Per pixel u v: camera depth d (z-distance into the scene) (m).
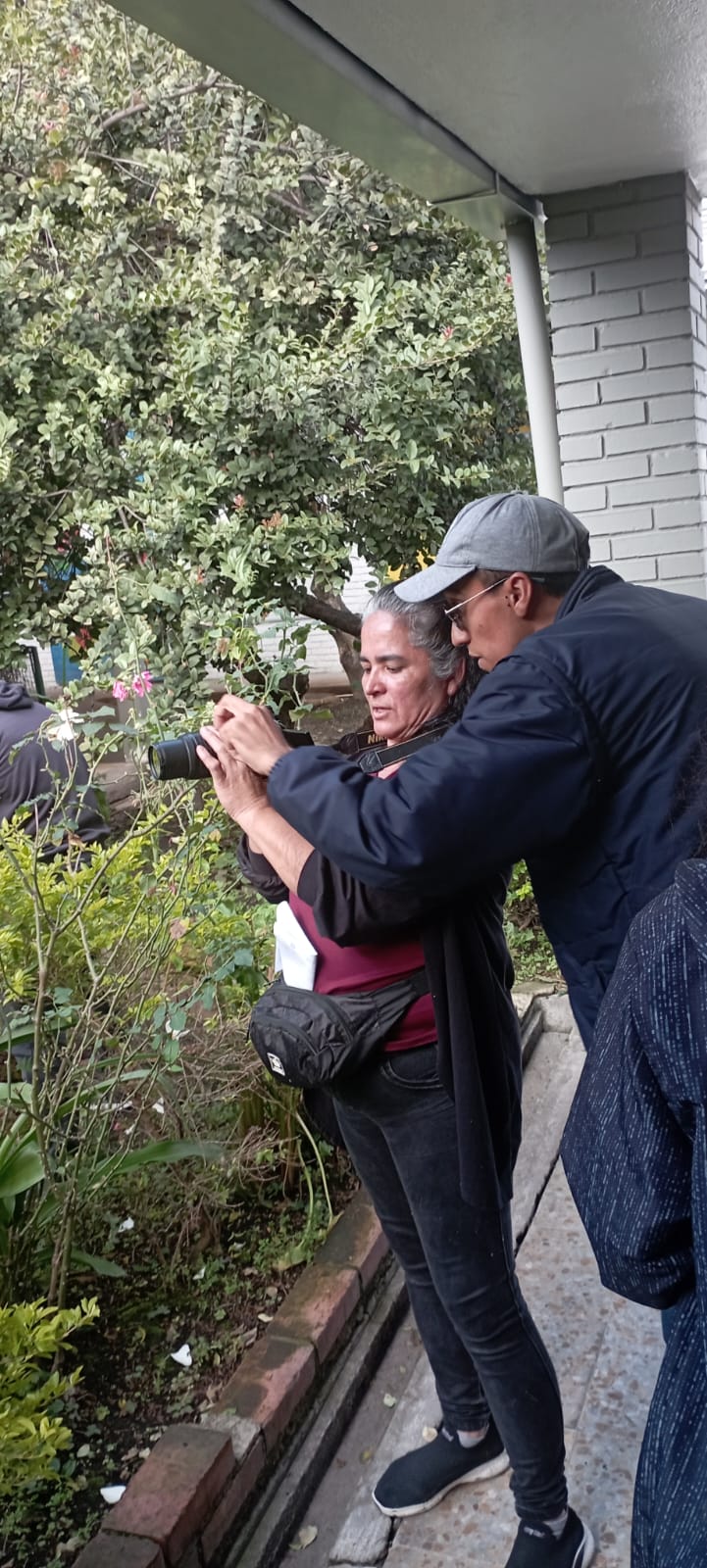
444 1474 1.92
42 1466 1.54
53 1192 2.15
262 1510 1.89
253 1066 2.52
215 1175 2.42
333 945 1.60
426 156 3.01
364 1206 2.54
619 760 1.35
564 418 3.73
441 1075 1.54
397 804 1.30
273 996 1.65
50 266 5.45
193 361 4.91
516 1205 2.74
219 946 2.51
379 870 1.31
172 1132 2.47
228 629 3.41
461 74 2.55
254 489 5.06
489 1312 1.65
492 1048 1.60
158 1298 2.30
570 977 1.51
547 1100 3.18
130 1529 1.65
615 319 3.60
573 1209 2.72
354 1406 2.18
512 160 3.20
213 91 5.54
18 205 5.54
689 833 1.31
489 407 5.47
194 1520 1.72
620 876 1.38
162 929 2.42
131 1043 2.44
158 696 4.13
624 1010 0.94
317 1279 2.30
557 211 3.56
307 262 5.58
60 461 5.09
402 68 2.50
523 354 3.79
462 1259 1.64
